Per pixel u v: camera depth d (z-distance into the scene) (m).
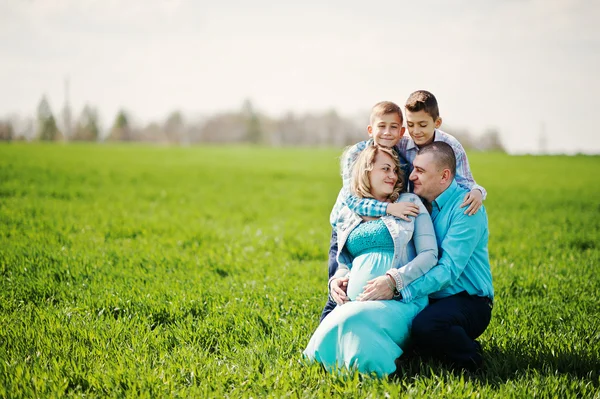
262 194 18.47
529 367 4.54
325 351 4.39
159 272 7.52
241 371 4.46
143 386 4.17
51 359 4.61
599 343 5.02
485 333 5.36
